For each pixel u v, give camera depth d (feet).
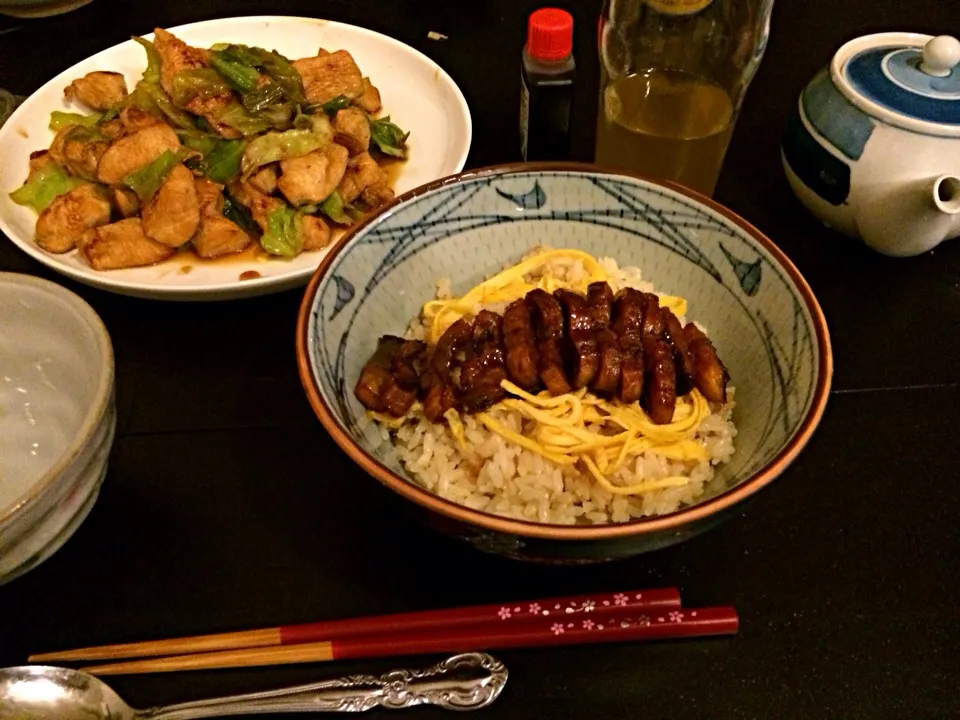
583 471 1.10
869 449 1.19
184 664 0.97
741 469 1.05
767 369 1.10
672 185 1.19
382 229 1.16
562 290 1.17
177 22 2.00
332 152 1.53
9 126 1.63
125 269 1.45
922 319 1.36
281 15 1.99
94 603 1.04
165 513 1.13
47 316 1.10
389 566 1.08
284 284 1.34
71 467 0.92
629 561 1.07
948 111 1.29
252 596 1.05
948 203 1.29
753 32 1.50
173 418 1.24
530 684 0.97
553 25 1.40
